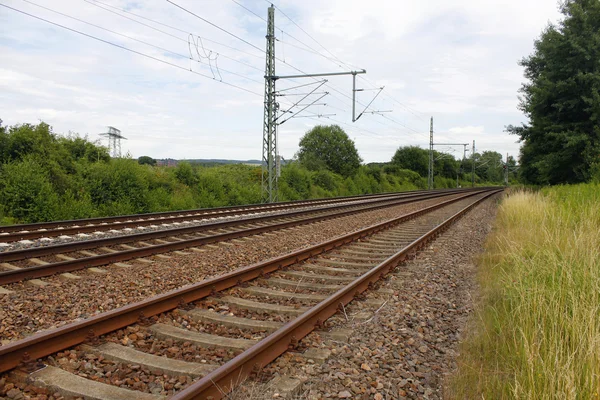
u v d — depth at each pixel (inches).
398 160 3494.1
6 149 765.3
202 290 254.4
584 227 326.6
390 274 327.9
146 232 511.5
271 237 505.0
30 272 293.6
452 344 205.6
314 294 272.2
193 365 168.4
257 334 207.8
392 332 215.9
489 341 189.6
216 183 1120.8
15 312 230.4
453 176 3986.2
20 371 157.8
